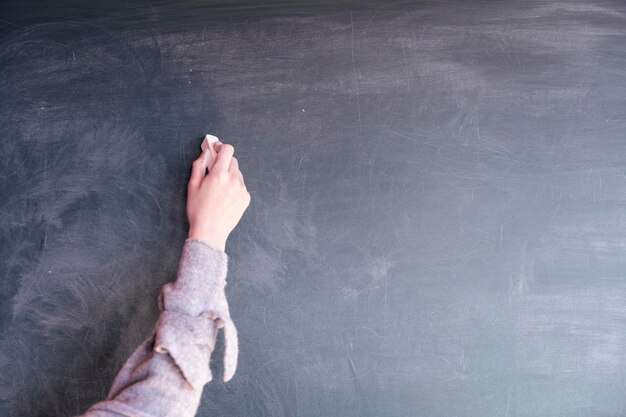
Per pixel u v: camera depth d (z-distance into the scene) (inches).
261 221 45.1
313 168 45.3
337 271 45.3
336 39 45.3
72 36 45.1
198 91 45.1
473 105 45.5
